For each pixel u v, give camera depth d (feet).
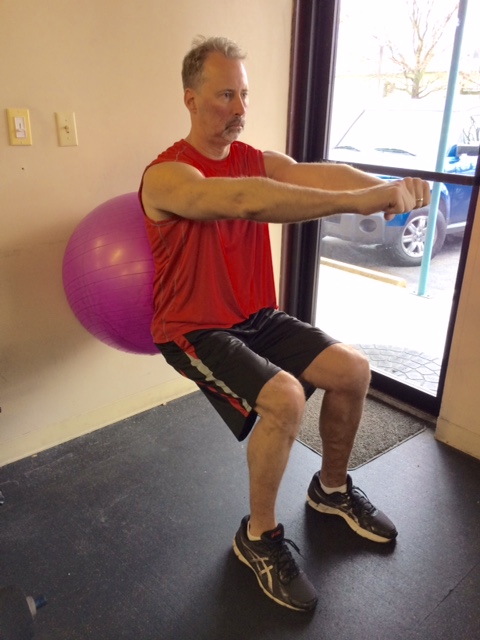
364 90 7.98
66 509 5.65
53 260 6.12
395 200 3.77
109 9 5.74
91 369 6.79
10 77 5.32
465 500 5.83
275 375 4.34
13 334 6.07
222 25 6.72
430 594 4.69
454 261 13.03
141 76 6.18
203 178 4.18
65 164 5.91
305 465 6.34
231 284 4.96
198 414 7.38
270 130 7.70
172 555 5.08
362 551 5.13
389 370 8.56
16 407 6.30
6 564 4.97
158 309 5.06
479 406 6.32
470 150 8.04
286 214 3.90
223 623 4.42
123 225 5.30
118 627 4.38
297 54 7.52
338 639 4.28
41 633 4.32
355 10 7.43
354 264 13.38
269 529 4.69
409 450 6.66
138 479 6.11
